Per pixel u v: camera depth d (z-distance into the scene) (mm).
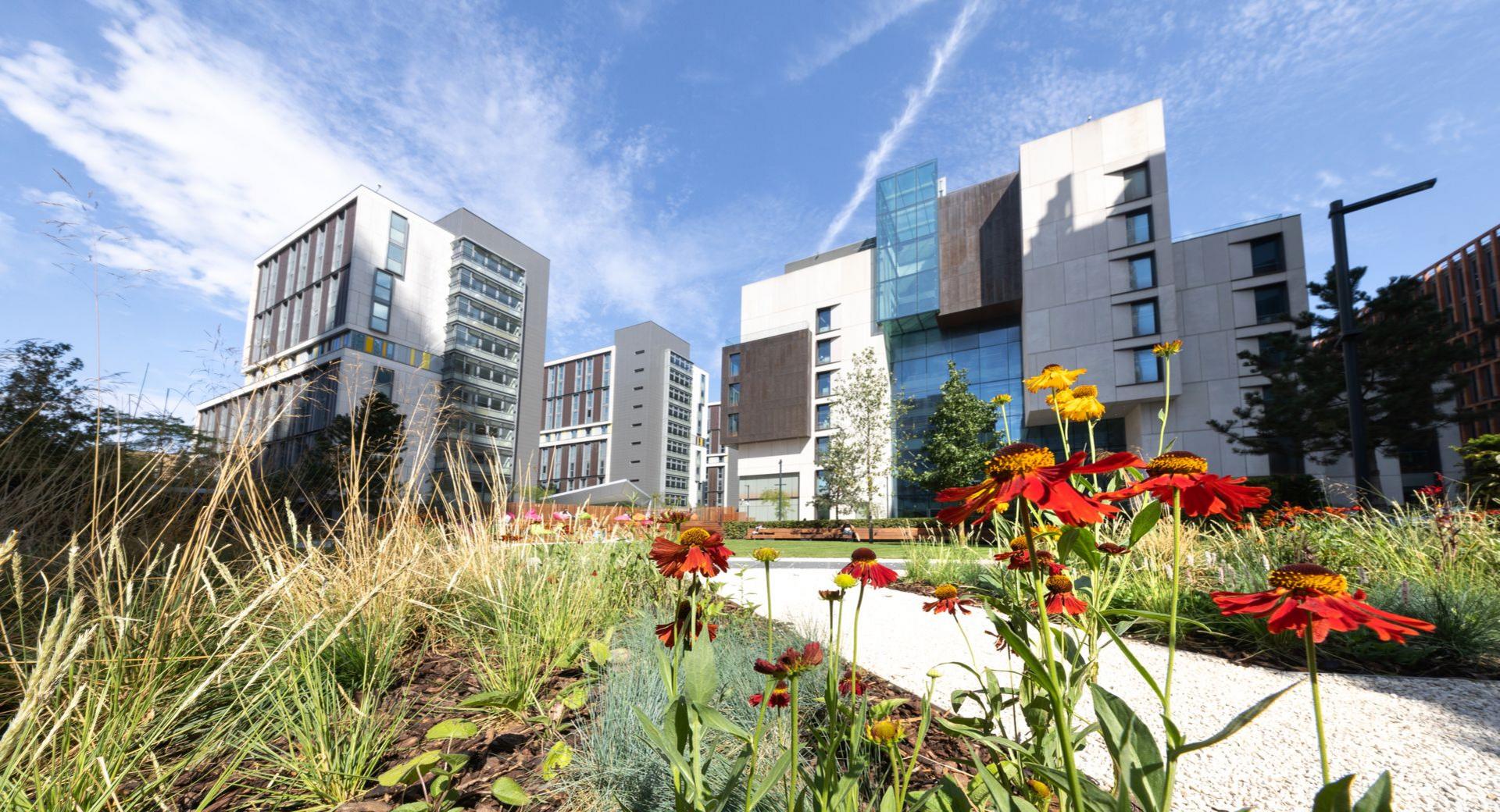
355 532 2994
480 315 42406
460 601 3027
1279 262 21234
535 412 46594
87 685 1467
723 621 3211
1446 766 1830
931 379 28734
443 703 2186
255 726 1712
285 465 3369
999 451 939
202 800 1523
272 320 39188
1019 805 907
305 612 2398
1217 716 2318
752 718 1908
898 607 4746
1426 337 15102
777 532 23203
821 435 30203
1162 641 3582
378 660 2236
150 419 2918
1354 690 2637
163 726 1547
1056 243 23047
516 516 4234
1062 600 1313
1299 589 734
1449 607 3311
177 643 1890
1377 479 16547
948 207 27359
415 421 4035
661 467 63719
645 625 2785
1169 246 20969
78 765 1350
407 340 37656
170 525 2686
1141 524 961
